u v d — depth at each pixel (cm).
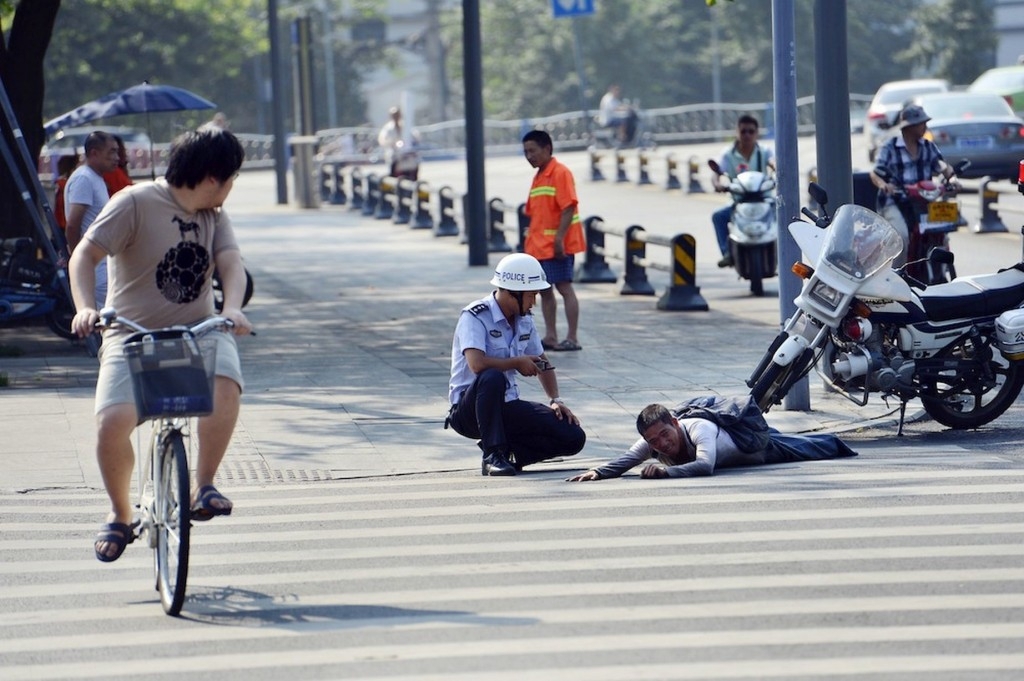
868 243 2623
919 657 1536
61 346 4078
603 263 5281
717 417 2450
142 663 1590
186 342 1644
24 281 3978
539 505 2238
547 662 1545
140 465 1878
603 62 18900
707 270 5538
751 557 1916
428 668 1540
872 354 2655
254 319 4538
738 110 13925
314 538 2086
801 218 2995
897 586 1780
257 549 2034
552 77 19112
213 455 1773
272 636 1664
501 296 2488
